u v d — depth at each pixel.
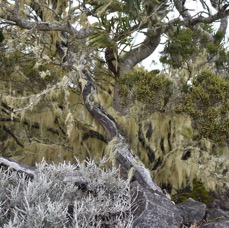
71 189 2.45
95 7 3.96
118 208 2.36
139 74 3.32
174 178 3.78
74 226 2.07
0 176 2.44
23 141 5.54
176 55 4.06
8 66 4.49
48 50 4.69
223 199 3.93
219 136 3.12
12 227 1.89
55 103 4.52
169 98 3.29
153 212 2.44
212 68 4.50
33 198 2.18
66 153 4.74
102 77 4.76
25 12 4.07
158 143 3.79
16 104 4.67
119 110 3.97
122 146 3.50
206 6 3.91
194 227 2.61
